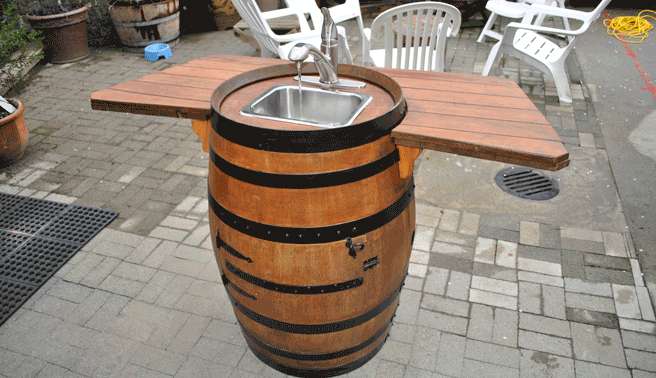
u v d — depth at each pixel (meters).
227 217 1.89
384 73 2.25
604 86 5.15
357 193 1.76
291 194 1.73
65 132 4.65
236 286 2.06
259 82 2.22
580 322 2.55
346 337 2.12
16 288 2.90
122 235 3.30
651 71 5.47
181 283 2.91
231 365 2.41
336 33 2.06
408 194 1.99
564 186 3.62
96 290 2.88
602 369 2.31
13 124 4.00
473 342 2.47
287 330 2.07
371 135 1.71
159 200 3.65
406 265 2.16
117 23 6.28
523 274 2.86
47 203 3.64
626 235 3.12
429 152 4.07
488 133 1.68
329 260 1.84
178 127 4.70
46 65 6.20
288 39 4.42
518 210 3.38
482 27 6.88
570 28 6.73
